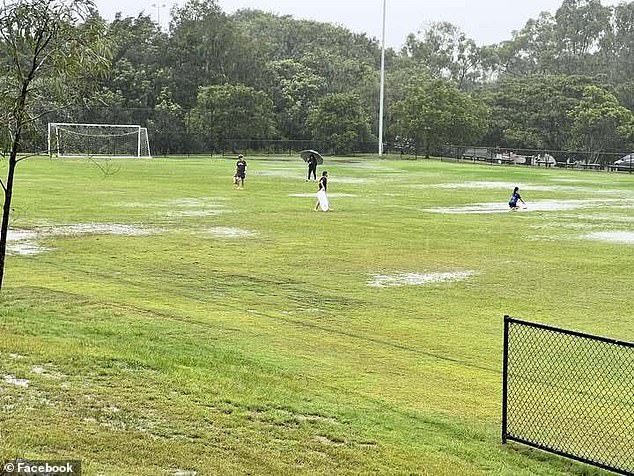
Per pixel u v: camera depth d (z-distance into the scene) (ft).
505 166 282.36
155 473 25.09
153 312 54.80
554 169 273.54
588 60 477.36
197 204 127.65
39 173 188.03
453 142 341.00
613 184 201.67
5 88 47.39
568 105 338.34
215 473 25.49
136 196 138.31
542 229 106.73
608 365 44.37
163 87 368.07
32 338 41.57
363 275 71.87
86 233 93.25
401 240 93.91
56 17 46.50
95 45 47.78
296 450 28.55
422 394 39.11
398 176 215.10
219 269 73.15
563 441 33.04
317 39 484.74
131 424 29.45
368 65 433.48
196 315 54.75
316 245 88.58
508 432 34.01
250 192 151.94
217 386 35.50
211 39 388.78
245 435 29.53
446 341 49.73
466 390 39.96
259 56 401.49
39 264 73.05
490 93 369.50
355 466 27.58
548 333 51.44
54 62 46.57
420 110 339.16
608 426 34.81
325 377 41.19
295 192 154.20
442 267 76.69
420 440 31.71
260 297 61.87
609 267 78.07
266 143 354.74
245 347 46.70
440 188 176.45
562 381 41.42
